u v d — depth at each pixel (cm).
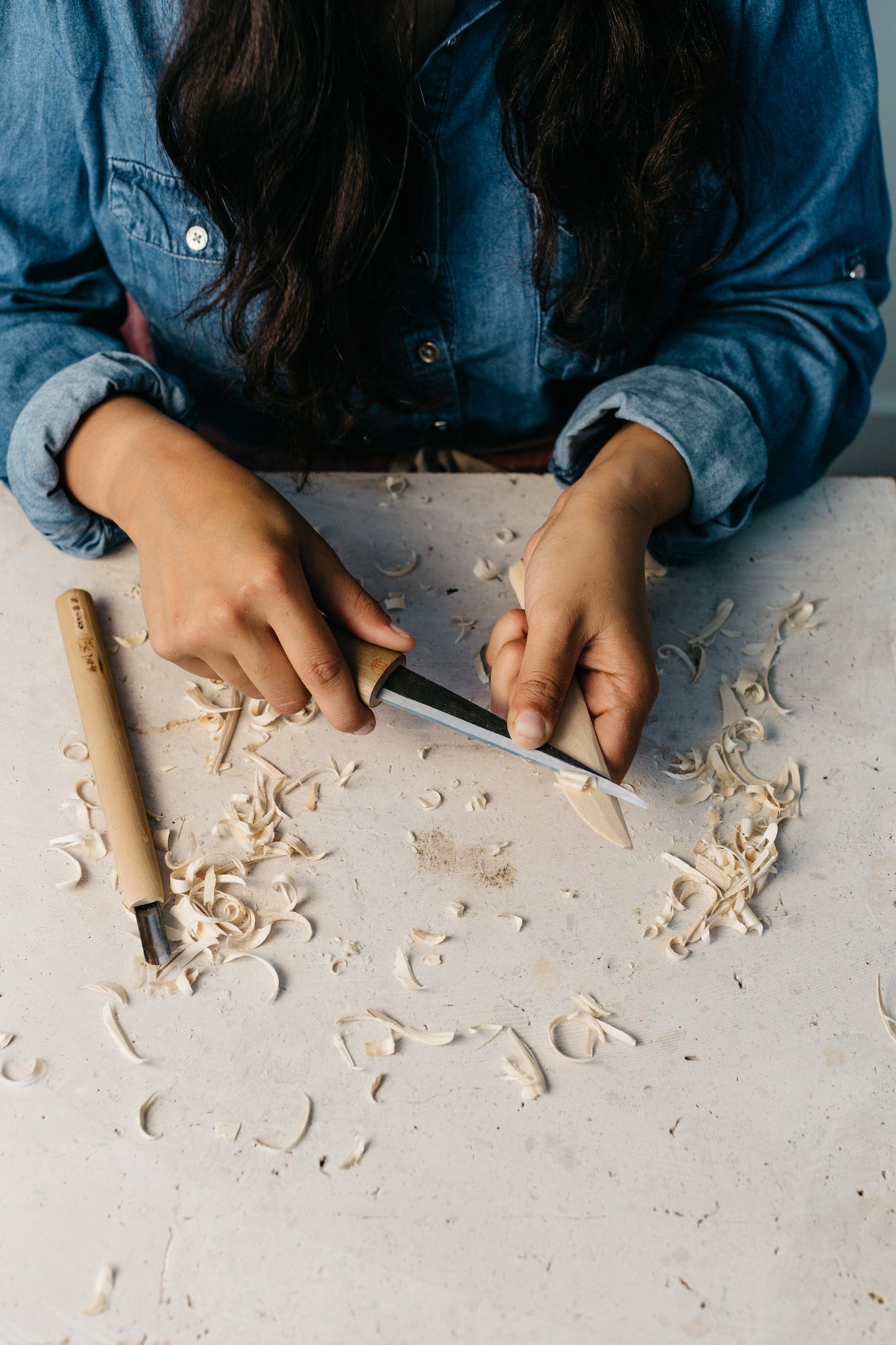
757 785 62
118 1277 43
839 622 73
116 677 67
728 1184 46
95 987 53
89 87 72
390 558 76
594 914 56
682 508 73
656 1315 42
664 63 64
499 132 72
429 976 53
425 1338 42
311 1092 49
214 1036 51
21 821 60
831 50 73
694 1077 50
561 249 79
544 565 61
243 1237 44
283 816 60
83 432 70
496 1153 47
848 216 82
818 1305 43
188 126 60
